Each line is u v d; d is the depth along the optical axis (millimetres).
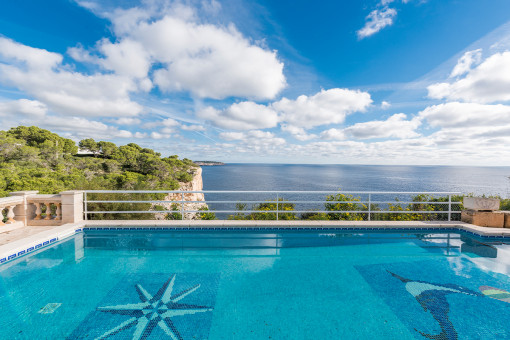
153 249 4703
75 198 5828
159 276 3633
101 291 3195
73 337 2381
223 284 3412
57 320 2621
